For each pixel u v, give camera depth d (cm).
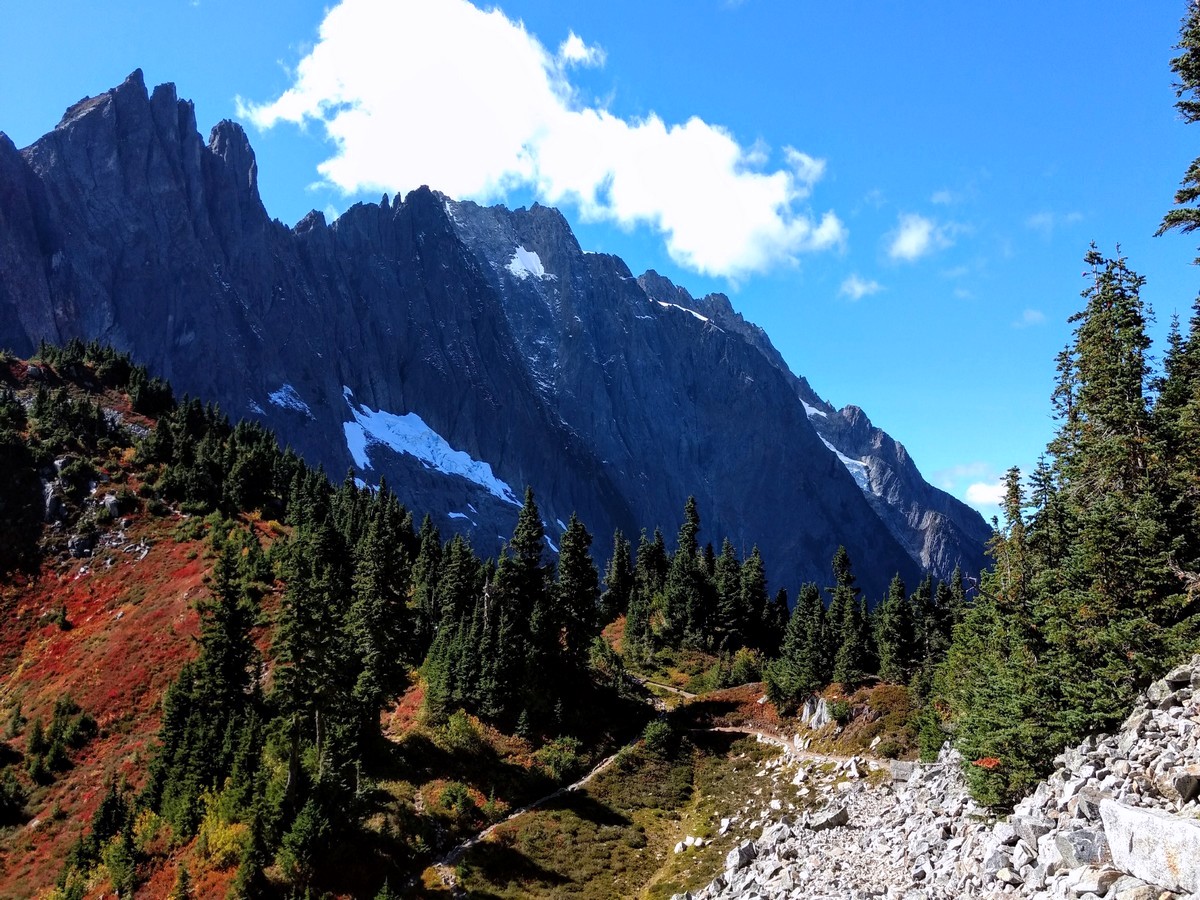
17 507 10425
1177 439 3341
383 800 5534
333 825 4906
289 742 5553
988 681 3753
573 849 5459
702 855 5203
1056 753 2819
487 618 7550
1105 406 3684
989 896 2062
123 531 10281
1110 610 2956
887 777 5534
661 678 9650
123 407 13275
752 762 6912
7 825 6200
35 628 8912
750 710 8081
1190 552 3064
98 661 7975
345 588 7969
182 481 11038
